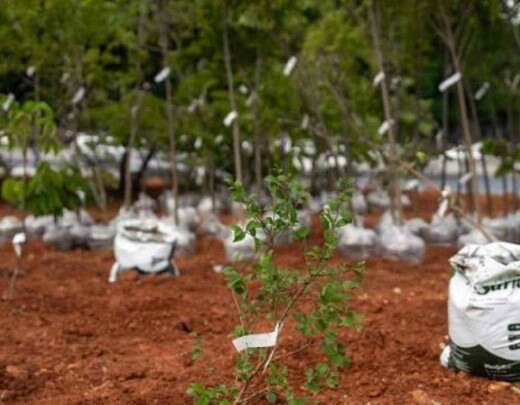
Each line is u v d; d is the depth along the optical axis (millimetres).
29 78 12930
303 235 4613
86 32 11391
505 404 5320
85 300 8055
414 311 7465
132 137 12250
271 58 12227
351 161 13305
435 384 5664
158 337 6977
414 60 11852
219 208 14547
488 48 12016
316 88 12039
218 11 10875
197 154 14461
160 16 11078
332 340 4566
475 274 5637
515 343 5570
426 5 10344
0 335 6938
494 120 13445
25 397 5586
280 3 10648
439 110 23688
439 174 22547
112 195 17062
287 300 4668
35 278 9156
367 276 9258
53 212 9523
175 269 9242
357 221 10977
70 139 13562
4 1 10711
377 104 12773
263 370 4988
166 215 13391
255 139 11672
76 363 6266
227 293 8414
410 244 9992
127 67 13727
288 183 4664
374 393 5492
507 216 11875
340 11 11992
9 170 15695
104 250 10938
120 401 5410
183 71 14258
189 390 4617
